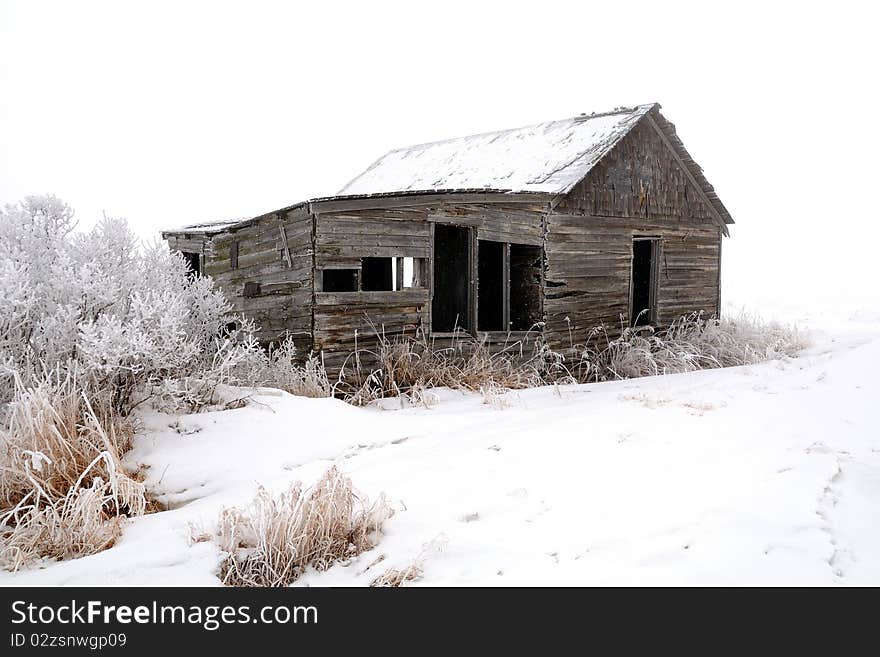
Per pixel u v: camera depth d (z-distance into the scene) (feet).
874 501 15.52
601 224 41.24
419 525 15.15
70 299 21.22
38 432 17.06
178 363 22.11
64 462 16.71
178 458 19.30
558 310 39.06
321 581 13.43
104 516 15.87
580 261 40.19
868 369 27.73
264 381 27.53
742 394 26.63
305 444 20.71
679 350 39.40
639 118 42.27
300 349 30.86
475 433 22.24
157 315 21.62
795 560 12.97
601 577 12.82
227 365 23.53
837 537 13.83
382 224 31.76
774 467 17.52
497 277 43.80
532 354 37.55
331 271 41.47
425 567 13.57
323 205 29.68
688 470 17.66
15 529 14.82
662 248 45.34
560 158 41.70
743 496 15.69
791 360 37.19
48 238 22.81
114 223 24.06
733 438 20.22
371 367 31.48
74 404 18.28
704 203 48.37
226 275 37.24
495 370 33.60
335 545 14.25
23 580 13.58
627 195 42.73
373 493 16.99
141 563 13.85
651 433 21.12
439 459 19.51
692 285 47.70
